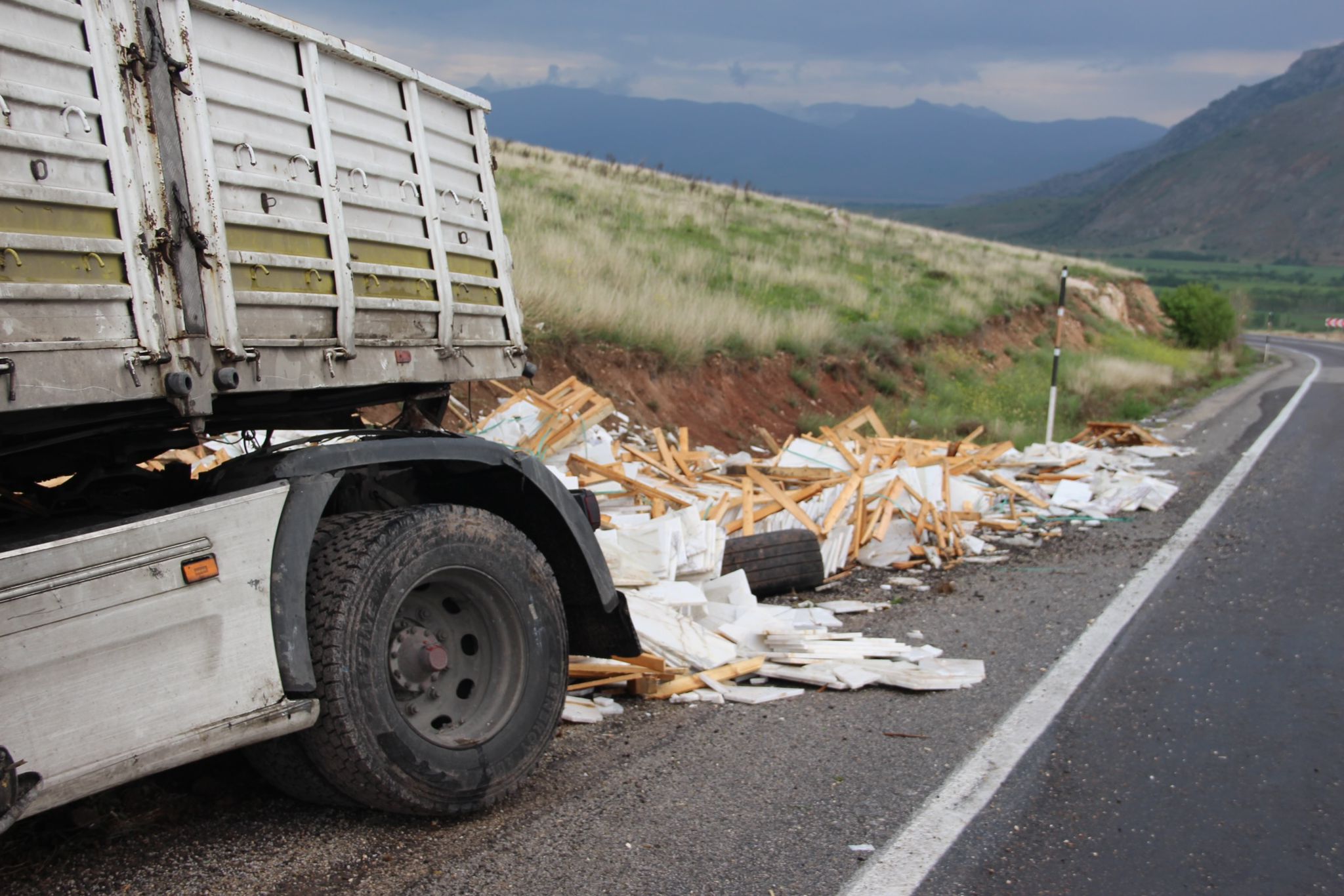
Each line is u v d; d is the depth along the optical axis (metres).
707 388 15.09
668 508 8.58
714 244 28.20
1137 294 50.69
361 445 3.54
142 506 3.70
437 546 3.58
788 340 18.05
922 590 8.01
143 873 3.09
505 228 18.45
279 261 3.32
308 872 3.17
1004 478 12.04
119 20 2.88
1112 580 8.09
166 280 2.97
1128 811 3.98
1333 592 7.59
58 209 2.71
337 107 3.64
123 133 2.88
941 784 4.16
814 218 45.03
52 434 3.18
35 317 2.64
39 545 2.66
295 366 3.41
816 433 15.83
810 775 4.21
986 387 22.69
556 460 9.00
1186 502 11.49
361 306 3.66
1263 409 22.67
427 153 4.08
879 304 25.30
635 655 4.68
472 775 3.61
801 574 7.88
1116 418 22.33
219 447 5.29
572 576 4.52
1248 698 5.37
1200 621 6.88
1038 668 5.85
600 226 24.30
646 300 15.80
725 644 5.89
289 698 3.17
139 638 2.84
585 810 3.77
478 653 3.90
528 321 12.87
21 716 2.60
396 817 3.61
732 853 3.46
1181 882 3.42
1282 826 3.88
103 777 2.75
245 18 3.24
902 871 3.39
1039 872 3.45
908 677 5.51
